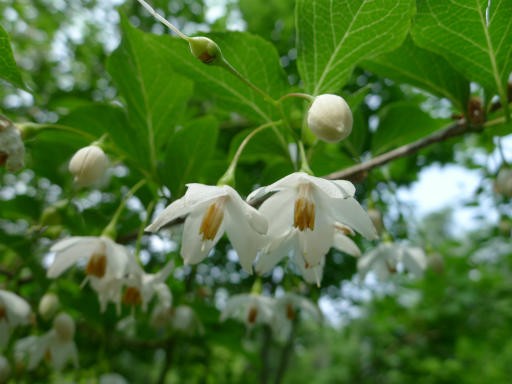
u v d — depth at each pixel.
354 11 0.09
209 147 0.12
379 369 0.44
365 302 0.38
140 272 0.10
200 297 0.18
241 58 0.10
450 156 0.24
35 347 0.13
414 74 0.11
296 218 0.08
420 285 0.34
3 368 0.13
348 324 0.43
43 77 0.29
